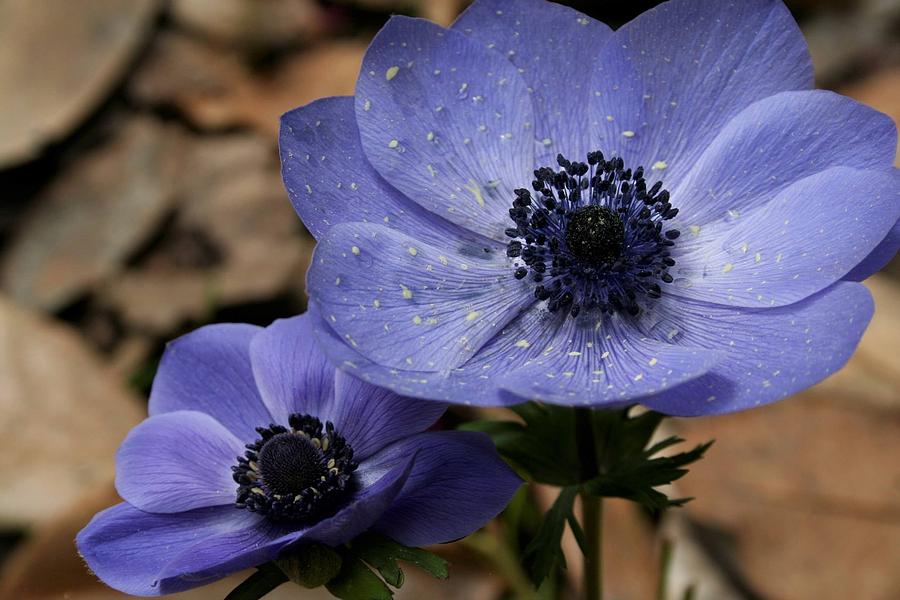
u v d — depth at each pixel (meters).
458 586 0.38
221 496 0.30
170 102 0.51
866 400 0.40
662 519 0.39
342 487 0.29
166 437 0.30
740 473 0.39
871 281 0.42
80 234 0.48
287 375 0.30
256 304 0.46
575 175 0.31
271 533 0.29
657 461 0.31
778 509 0.39
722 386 0.28
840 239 0.29
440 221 0.31
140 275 0.46
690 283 0.30
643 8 0.54
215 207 0.48
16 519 0.39
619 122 0.31
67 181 0.49
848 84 0.54
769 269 0.30
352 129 0.30
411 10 0.55
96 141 0.50
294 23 0.54
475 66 0.31
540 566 0.30
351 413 0.30
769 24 0.31
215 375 0.31
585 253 0.31
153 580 0.29
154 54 0.52
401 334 0.29
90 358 0.42
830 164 0.30
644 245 0.31
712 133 0.31
